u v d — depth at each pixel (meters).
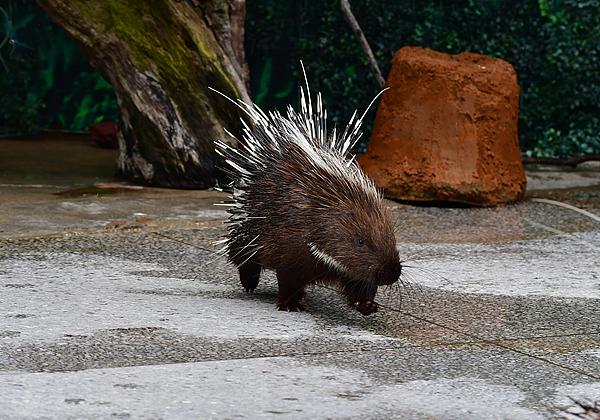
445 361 5.22
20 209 9.22
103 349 5.19
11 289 6.40
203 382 4.71
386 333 5.73
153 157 10.77
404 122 10.51
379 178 10.54
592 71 14.56
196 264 7.37
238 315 5.98
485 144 10.37
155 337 5.45
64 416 4.21
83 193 10.27
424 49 11.13
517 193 10.57
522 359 5.30
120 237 8.22
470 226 9.23
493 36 14.70
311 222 5.62
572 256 8.03
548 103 14.67
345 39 14.66
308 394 4.61
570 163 13.39
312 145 5.99
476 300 6.57
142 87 10.59
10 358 4.98
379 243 5.41
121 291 6.47
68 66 15.47
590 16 14.50
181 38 10.59
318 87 14.80
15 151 13.49
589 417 4.49
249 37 14.92
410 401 4.57
